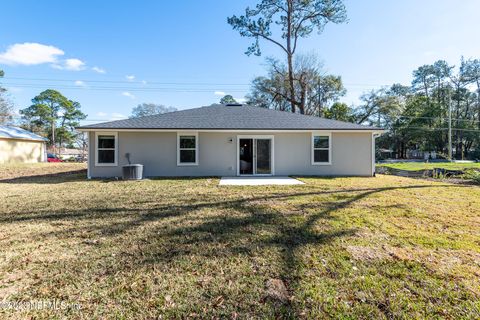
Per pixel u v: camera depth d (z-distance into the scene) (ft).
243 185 28.84
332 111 107.76
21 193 23.54
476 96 126.72
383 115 112.88
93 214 16.08
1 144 61.16
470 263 9.30
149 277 8.31
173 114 43.50
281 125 39.55
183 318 6.38
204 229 13.08
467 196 22.03
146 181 32.48
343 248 10.64
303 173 40.04
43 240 11.59
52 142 124.47
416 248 10.68
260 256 9.87
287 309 6.72
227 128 37.40
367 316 6.44
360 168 40.09
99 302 7.01
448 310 6.64
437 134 119.03
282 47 71.20
